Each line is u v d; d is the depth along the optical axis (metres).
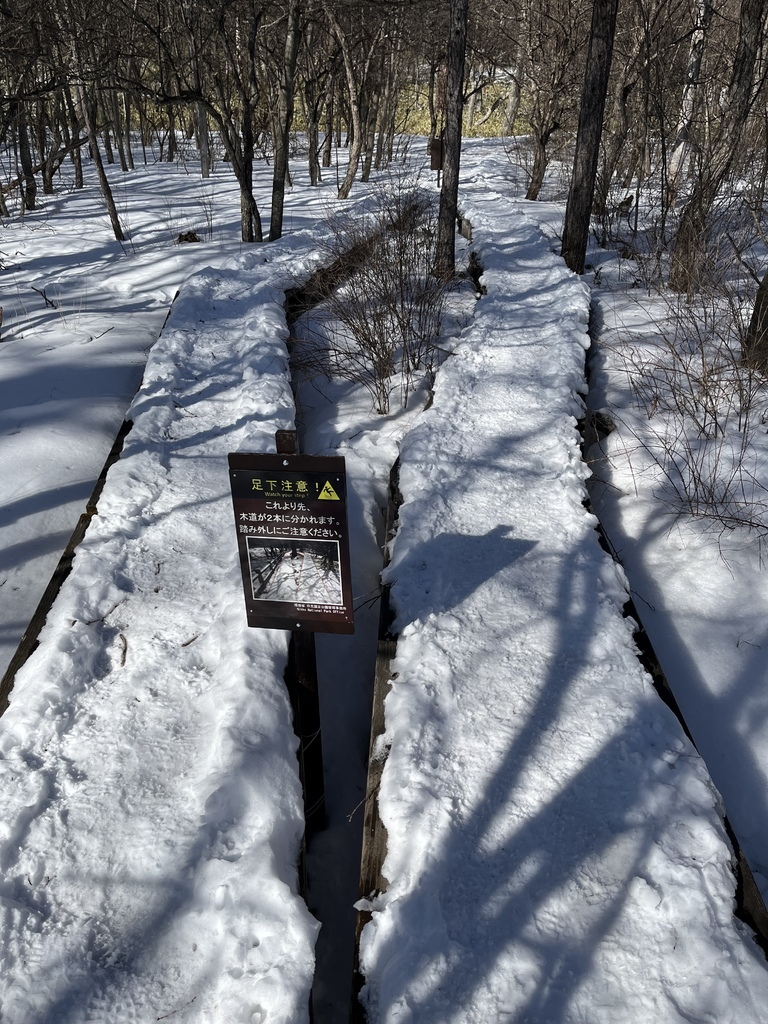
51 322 7.06
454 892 2.10
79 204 13.91
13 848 2.28
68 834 2.32
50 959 2.01
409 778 2.36
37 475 4.42
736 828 2.62
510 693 2.71
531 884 2.12
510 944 1.98
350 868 2.74
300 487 2.33
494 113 28.94
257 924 2.00
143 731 2.69
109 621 3.18
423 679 2.72
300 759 2.63
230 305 6.90
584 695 2.71
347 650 3.52
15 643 3.46
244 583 2.52
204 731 2.68
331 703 3.31
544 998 1.87
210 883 2.13
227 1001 1.86
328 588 2.47
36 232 11.44
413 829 2.21
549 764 2.46
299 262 8.16
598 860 2.18
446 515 3.70
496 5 16.31
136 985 1.97
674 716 2.62
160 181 16.83
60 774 2.51
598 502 4.27
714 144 6.71
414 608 3.10
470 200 12.34
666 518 3.99
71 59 10.30
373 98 19.52
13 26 10.00
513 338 5.82
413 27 17.28
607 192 9.93
